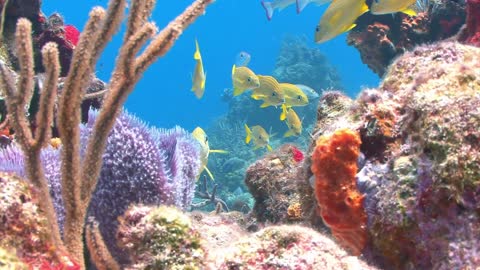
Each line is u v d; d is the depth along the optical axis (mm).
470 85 1915
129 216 1627
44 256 1513
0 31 4102
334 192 2098
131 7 2148
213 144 20094
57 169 2693
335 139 2117
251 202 11328
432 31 7305
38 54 5578
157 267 1458
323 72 24719
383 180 2006
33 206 1572
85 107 5133
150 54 2016
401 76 2527
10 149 2842
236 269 1520
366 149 2275
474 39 4492
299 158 4520
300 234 1624
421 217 1759
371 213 2002
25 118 1866
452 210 1665
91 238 1756
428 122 1838
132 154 2775
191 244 1509
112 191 2688
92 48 1906
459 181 1652
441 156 1730
